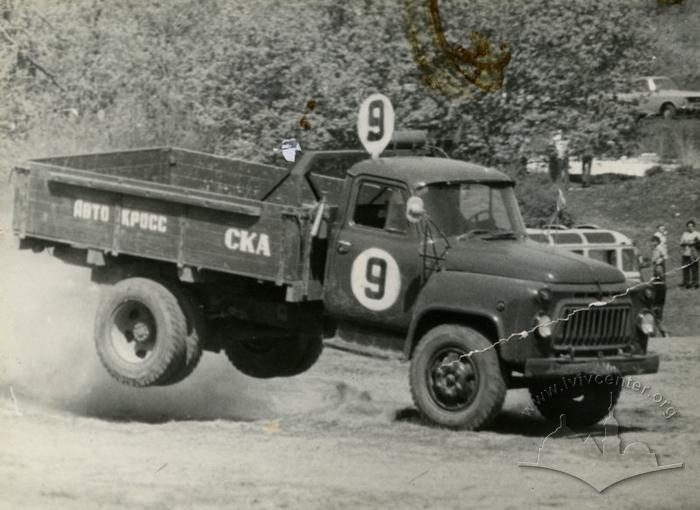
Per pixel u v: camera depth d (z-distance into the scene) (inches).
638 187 1085.8
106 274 467.2
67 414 441.4
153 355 441.4
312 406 479.5
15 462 351.6
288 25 894.4
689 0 1040.2
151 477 340.2
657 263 916.6
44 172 466.9
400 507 317.1
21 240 474.6
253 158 860.6
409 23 902.4
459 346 400.2
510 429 427.2
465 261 409.7
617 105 1033.5
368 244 424.8
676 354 660.7
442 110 918.4
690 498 340.8
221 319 468.1
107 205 454.9
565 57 965.8
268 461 362.3
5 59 888.3
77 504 312.0
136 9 903.7
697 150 1098.7
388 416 443.5
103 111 877.8
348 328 435.2
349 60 892.6
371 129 444.8
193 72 888.9
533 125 963.3
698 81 1075.9
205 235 434.3
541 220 938.7
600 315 407.8
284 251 419.2
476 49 922.7
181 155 528.1
